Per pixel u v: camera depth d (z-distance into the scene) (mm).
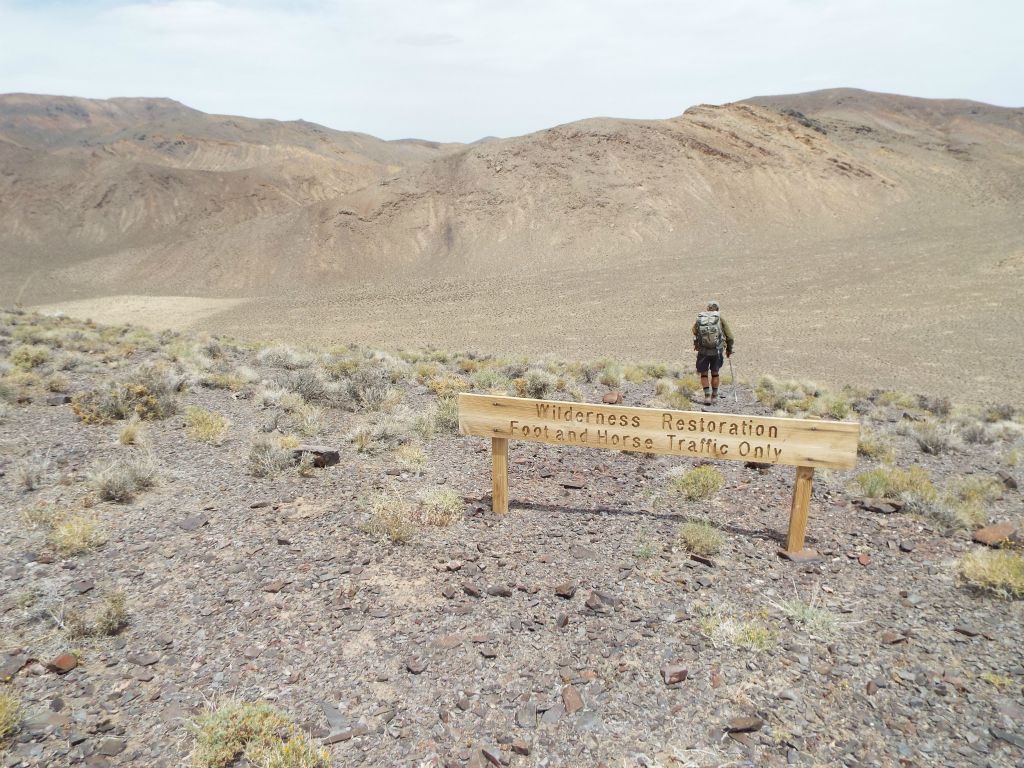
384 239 108812
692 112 134250
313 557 5484
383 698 3830
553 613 4773
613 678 4062
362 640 4379
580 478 7949
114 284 104562
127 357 16422
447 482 7656
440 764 3350
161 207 176250
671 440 6109
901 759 3438
